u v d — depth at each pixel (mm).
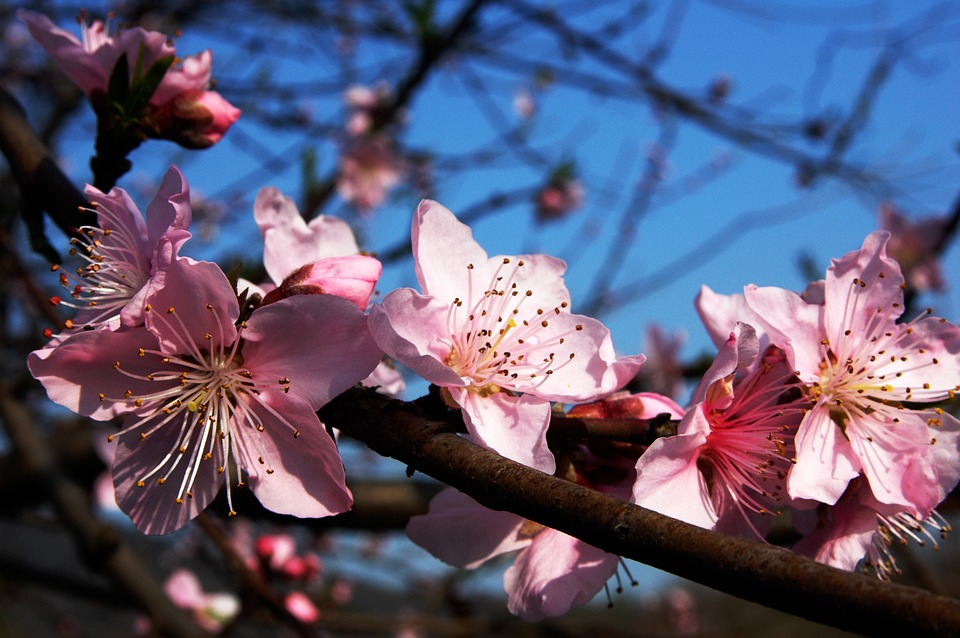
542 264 194
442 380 173
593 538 153
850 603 142
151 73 212
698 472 187
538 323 191
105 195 186
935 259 410
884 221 420
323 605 396
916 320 200
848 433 190
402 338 171
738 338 180
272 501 175
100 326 184
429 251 190
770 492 188
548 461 178
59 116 492
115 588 348
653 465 179
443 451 162
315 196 370
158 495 178
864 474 189
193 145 217
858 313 195
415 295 180
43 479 350
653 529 151
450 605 461
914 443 189
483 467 159
